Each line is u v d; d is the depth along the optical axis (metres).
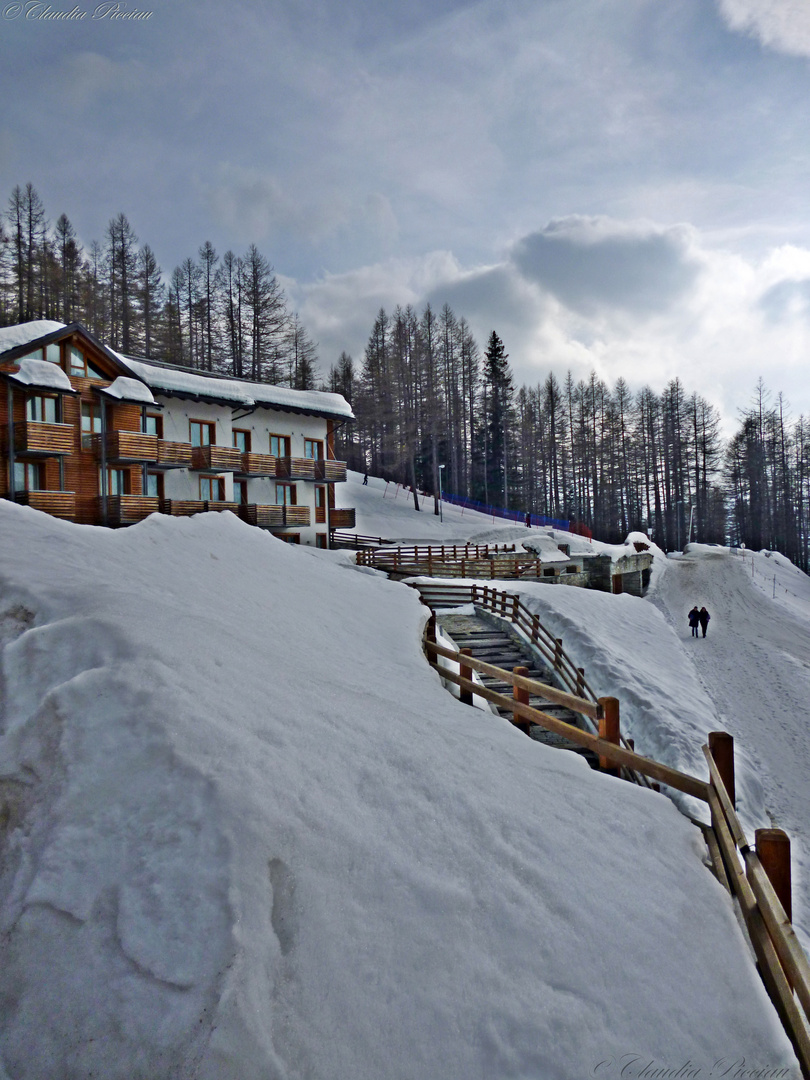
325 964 2.83
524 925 3.29
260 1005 2.55
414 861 3.53
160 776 3.39
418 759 4.57
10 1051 2.45
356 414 71.25
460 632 18.22
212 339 61.66
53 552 6.84
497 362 71.62
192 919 2.77
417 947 3.03
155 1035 2.41
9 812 3.29
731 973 3.25
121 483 24.94
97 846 3.08
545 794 4.62
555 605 20.47
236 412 30.55
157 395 27.20
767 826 10.92
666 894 3.74
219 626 5.91
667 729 13.17
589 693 13.74
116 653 4.21
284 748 4.04
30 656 4.15
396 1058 2.56
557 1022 2.82
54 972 2.65
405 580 25.41
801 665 21.58
